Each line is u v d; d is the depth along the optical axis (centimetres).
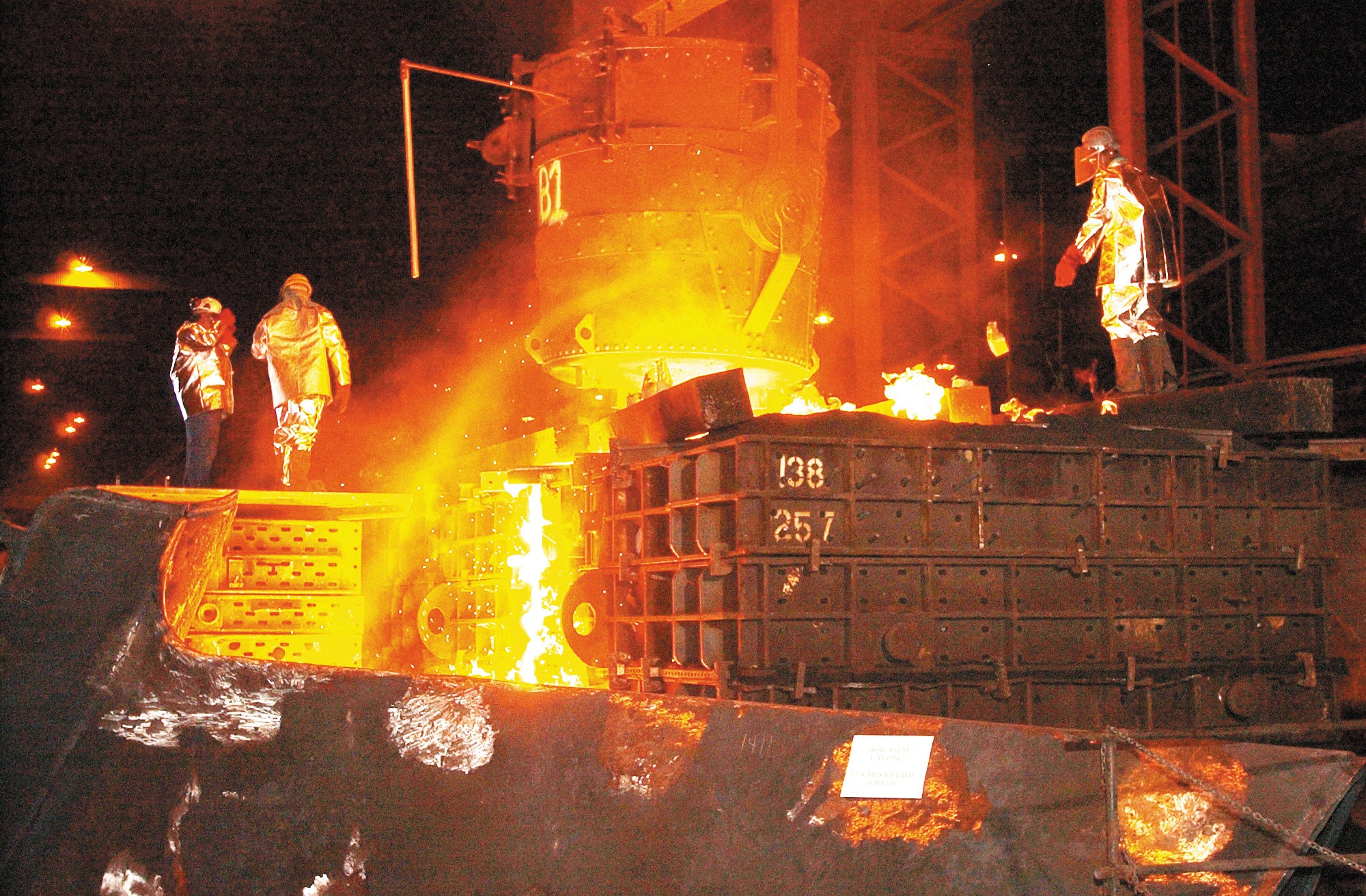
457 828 493
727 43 983
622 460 823
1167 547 766
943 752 424
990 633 723
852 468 698
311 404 1095
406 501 1046
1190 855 380
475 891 484
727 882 440
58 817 529
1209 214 1652
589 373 1032
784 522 685
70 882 524
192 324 1099
